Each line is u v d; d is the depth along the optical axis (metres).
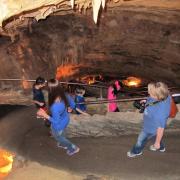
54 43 9.90
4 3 4.12
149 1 7.34
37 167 4.25
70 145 4.40
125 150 4.50
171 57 9.37
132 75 11.48
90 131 5.06
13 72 8.95
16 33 8.92
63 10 8.24
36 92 5.63
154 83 3.66
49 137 5.14
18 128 5.60
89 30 9.73
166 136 4.73
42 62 9.73
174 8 7.55
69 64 10.47
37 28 9.72
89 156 4.42
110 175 3.98
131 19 8.97
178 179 3.80
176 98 5.35
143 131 4.06
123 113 5.12
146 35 9.19
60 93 3.91
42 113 4.02
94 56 10.49
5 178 4.00
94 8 4.67
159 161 4.16
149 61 10.20
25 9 4.73
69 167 4.21
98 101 5.34
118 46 10.03
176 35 8.73
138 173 3.96
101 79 12.63
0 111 6.50
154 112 3.78
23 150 4.75
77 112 5.44
